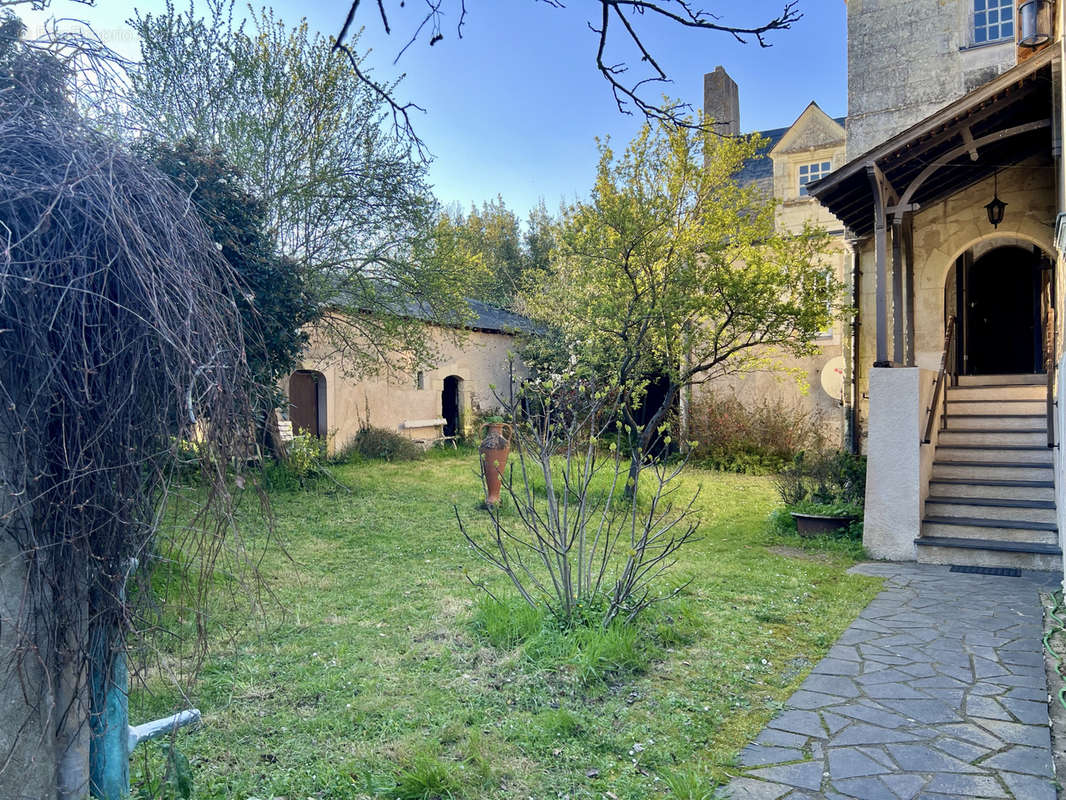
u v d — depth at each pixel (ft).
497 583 21.44
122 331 6.33
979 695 13.65
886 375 26.30
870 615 19.02
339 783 10.31
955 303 39.91
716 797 10.07
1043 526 24.76
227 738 11.74
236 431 7.22
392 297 41.16
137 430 6.54
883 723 12.48
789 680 14.61
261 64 35.83
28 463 6.09
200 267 7.07
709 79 62.03
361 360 44.16
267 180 35.60
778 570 23.80
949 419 31.83
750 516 34.17
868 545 26.35
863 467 32.94
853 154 38.27
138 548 6.86
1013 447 28.94
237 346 7.48
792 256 34.65
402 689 13.70
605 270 35.01
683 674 14.70
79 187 6.12
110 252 6.25
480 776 10.53
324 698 13.32
